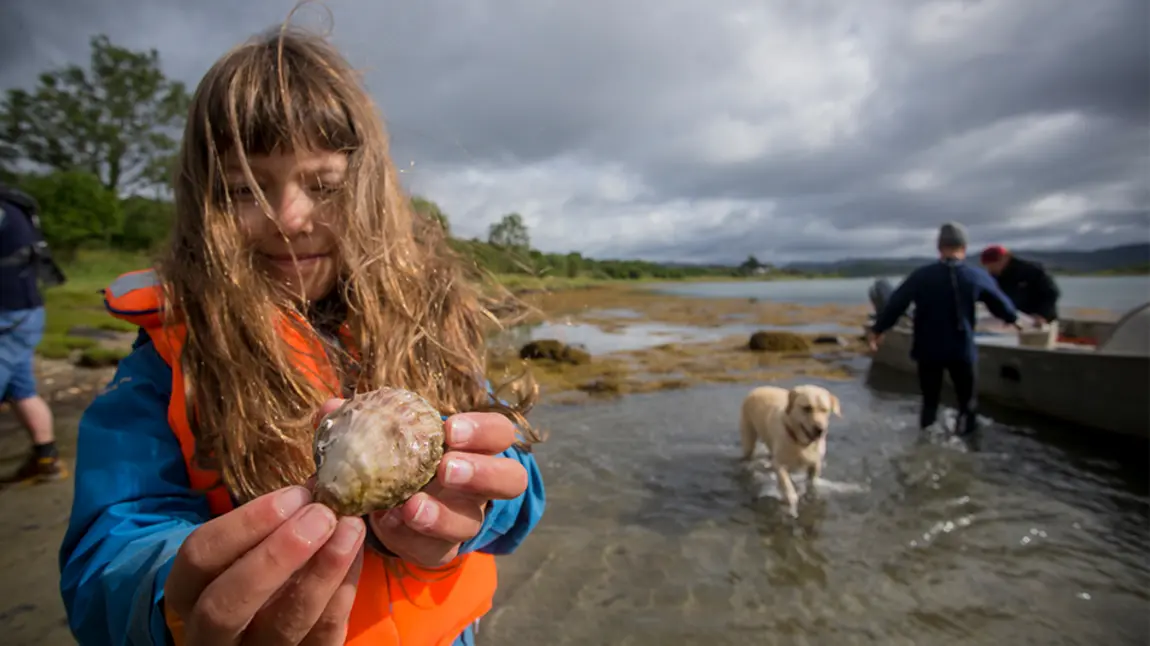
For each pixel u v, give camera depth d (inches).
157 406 31.1
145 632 22.2
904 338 217.3
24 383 119.6
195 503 30.3
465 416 26.5
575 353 235.3
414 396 28.7
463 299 44.1
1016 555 93.6
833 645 74.4
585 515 108.7
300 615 19.2
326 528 18.1
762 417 127.4
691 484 122.6
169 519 28.0
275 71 34.0
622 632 76.6
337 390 35.3
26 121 759.1
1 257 113.7
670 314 389.7
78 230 594.2
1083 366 147.5
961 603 82.0
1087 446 140.6
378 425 26.1
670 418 167.8
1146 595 82.8
